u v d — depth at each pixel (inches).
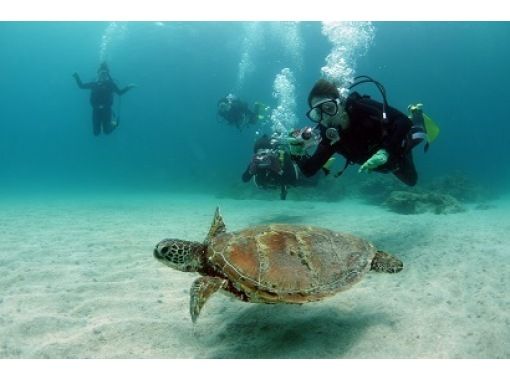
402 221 142.1
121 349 50.9
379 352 49.4
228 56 1069.8
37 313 60.2
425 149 97.0
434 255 89.9
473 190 251.3
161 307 62.9
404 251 95.0
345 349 50.6
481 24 844.0
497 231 118.3
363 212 180.9
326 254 53.0
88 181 623.2
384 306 61.4
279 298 46.7
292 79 1138.0
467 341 50.4
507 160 738.8
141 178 639.1
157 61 1184.2
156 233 122.6
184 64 1217.4
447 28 878.4
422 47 1096.8
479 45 1066.7
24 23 1026.1
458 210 171.3
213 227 60.2
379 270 58.3
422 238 108.6
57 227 138.0
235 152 831.7
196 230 129.3
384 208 194.9
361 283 72.6
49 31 1098.1
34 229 133.9
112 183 557.3
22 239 115.3
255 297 47.8
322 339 52.8
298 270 49.3
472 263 82.9
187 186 440.8
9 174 922.7
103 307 62.9
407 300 63.4
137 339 53.0
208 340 53.5
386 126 77.5
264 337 53.8
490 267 80.0
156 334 54.2
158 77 1427.2
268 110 296.5
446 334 52.2
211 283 47.2
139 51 1061.8
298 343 52.1
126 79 1464.1
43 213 185.6
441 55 1178.0
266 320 58.2
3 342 51.6
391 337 52.5
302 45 949.8
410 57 1198.9
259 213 179.2
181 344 52.4
